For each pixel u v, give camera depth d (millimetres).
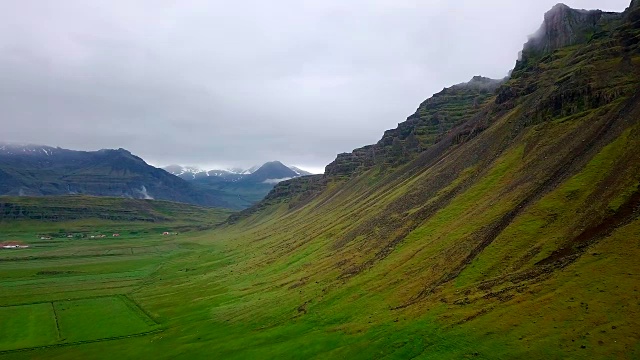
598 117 154875
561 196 121125
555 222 112812
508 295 92062
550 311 80938
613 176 115062
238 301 165500
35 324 165500
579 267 89938
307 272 175375
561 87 190875
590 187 117750
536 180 141250
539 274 95188
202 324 146875
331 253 191500
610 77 175750
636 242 88250
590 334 71812
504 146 191000
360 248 176875
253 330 128875
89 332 153125
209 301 176375
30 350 137250
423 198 198625
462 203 162250
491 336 81000
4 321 170250
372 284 132500
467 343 81812
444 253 129875
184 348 124312
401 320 100375
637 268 81750
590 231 100562
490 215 136250
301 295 146875
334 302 130125
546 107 188875
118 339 143750
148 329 153125
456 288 106750
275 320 132250
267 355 104438
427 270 125438
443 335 87000
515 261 106062
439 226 154125
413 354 85500
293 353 101750
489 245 118312
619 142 128125
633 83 163000
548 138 167125
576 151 142125
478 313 89688
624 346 67188
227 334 130625
